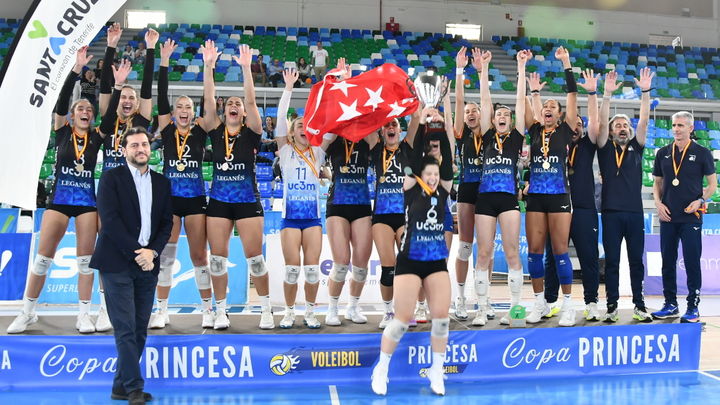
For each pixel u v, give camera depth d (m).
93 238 5.30
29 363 5.00
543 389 5.13
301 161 5.46
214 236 5.32
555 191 5.66
